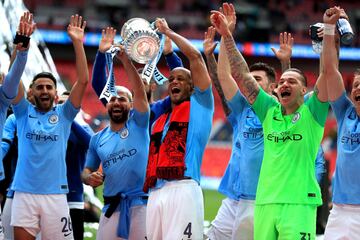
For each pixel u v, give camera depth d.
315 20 47.53
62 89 18.19
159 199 9.68
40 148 10.55
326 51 9.07
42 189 10.49
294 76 9.33
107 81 10.38
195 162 9.73
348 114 9.16
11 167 11.72
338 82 9.12
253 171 10.16
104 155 10.74
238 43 43.44
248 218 10.23
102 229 10.76
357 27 47.06
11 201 11.30
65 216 10.62
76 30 10.62
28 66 16.33
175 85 9.98
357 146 8.88
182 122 9.80
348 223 8.92
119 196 10.65
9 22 17.42
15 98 10.71
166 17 46.88
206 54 10.96
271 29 45.38
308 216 8.99
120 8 46.78
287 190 9.05
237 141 10.75
